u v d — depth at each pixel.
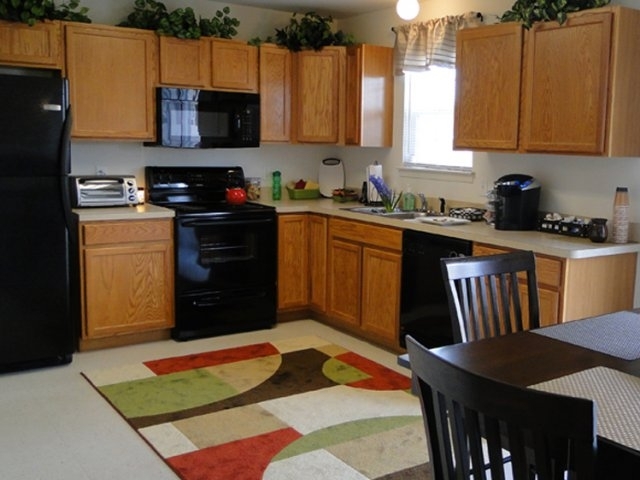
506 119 3.75
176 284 4.52
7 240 3.76
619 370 1.74
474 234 3.69
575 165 3.80
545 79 3.53
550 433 1.09
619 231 3.45
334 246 4.83
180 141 4.70
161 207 4.61
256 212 4.78
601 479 1.35
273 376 3.87
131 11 4.78
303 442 3.03
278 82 5.10
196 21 4.82
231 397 3.54
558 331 2.11
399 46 4.91
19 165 3.74
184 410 3.36
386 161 5.25
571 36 3.39
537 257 3.36
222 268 4.67
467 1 4.43
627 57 3.28
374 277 4.46
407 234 4.14
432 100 4.84
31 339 3.89
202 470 2.76
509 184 3.78
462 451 1.28
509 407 1.13
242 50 4.92
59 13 4.26
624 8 3.22
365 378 3.86
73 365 4.02
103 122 4.47
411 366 1.39
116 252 4.27
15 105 3.67
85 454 2.88
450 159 4.73
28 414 3.28
